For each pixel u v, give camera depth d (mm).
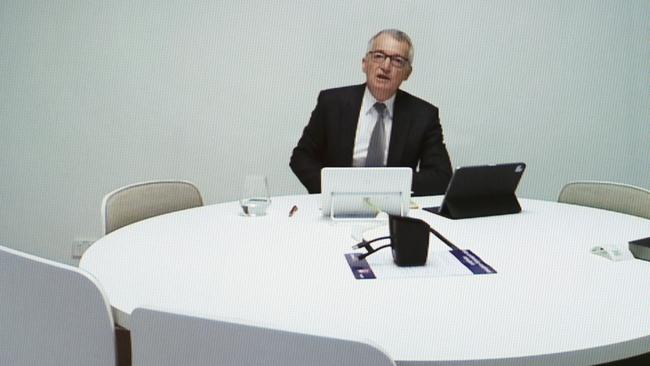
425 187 2408
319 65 3020
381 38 2590
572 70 3021
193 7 2967
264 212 1764
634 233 1531
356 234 1483
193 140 3088
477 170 1724
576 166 3111
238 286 1044
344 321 876
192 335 617
